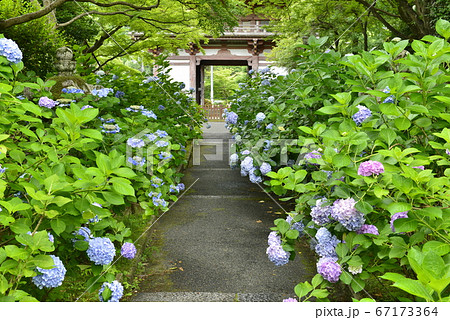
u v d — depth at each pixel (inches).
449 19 292.5
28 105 80.0
